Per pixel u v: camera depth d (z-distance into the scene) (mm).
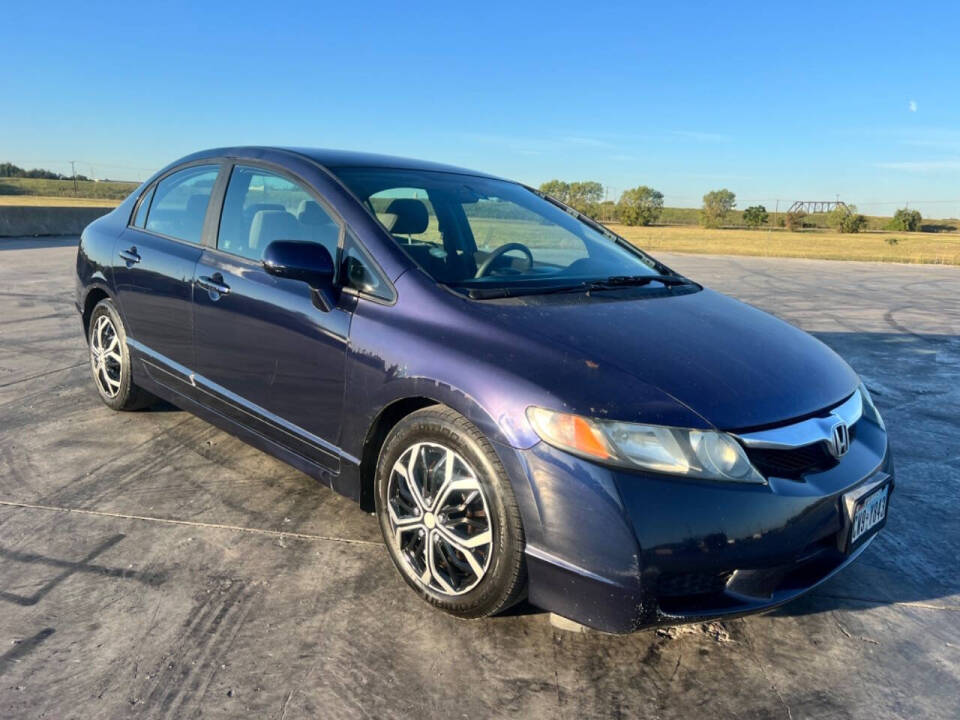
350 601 2527
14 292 8586
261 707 2006
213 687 2072
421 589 2496
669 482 2041
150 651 2209
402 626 2404
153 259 3656
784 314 9766
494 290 2631
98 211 19109
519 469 2137
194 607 2443
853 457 2396
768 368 2443
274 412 3018
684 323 2695
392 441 2533
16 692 2006
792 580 2232
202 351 3361
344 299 2721
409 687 2125
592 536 2039
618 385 2152
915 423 4949
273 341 2951
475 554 2314
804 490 2172
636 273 3352
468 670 2213
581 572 2064
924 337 8289
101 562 2688
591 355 2271
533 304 2594
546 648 2338
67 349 5836
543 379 2174
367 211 2861
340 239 2855
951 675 2309
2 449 3682
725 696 2170
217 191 3508
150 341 3746
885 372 6457
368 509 2770
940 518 3465
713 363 2373
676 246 32312
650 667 2281
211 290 3246
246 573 2666
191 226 3590
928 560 3057
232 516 3092
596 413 2076
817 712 2119
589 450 2055
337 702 2045
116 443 3826
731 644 2422
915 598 2760
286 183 3184
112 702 1990
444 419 2338
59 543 2805
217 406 3344
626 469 2039
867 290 13281
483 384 2232
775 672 2291
